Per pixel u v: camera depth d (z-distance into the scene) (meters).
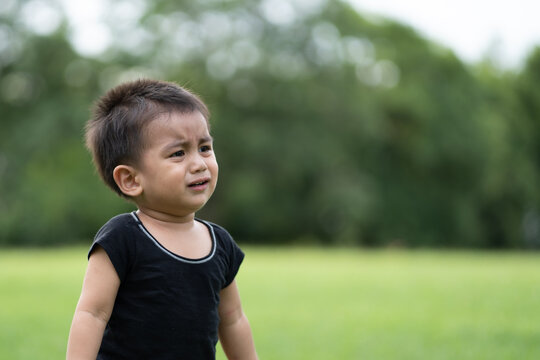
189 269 3.10
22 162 34.81
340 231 37.53
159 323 3.02
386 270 16.53
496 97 44.12
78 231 35.28
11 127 36.22
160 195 3.12
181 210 3.15
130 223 3.12
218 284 3.20
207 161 3.18
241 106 38.94
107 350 3.05
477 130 39.91
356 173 38.31
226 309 3.40
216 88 37.53
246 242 40.56
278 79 37.66
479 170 39.84
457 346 6.79
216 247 3.25
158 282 3.04
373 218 38.12
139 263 3.05
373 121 37.84
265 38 38.41
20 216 33.94
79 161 35.06
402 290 11.87
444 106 39.94
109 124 3.22
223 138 37.97
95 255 3.05
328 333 7.57
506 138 42.12
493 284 12.86
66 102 35.47
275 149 37.06
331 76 38.09
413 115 39.44
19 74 35.91
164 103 3.18
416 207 40.03
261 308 9.62
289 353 6.47
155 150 3.11
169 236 3.15
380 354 6.43
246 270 16.30
